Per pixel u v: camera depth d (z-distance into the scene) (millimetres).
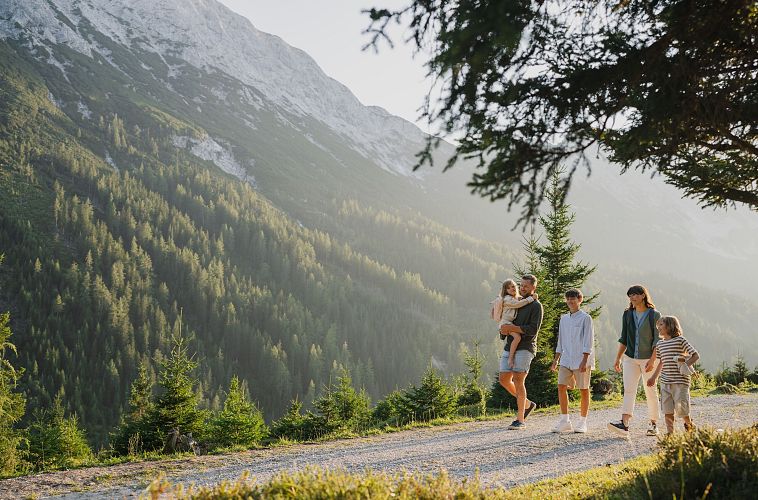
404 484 3623
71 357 105812
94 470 7289
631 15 4012
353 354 148250
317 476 3781
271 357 123250
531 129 3910
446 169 3967
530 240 20203
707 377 24875
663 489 3846
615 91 4020
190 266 156375
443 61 3508
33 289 128500
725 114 4199
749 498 3508
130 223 171625
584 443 7879
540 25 3586
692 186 6418
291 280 182000
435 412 16438
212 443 15773
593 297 19859
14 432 17984
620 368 8539
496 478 5895
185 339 17453
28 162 191875
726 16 3707
